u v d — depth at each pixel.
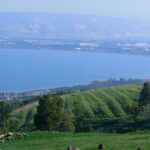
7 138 34.16
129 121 76.25
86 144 27.50
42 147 28.16
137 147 23.91
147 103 85.31
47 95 60.56
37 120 60.03
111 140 29.86
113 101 112.50
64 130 68.62
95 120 83.81
